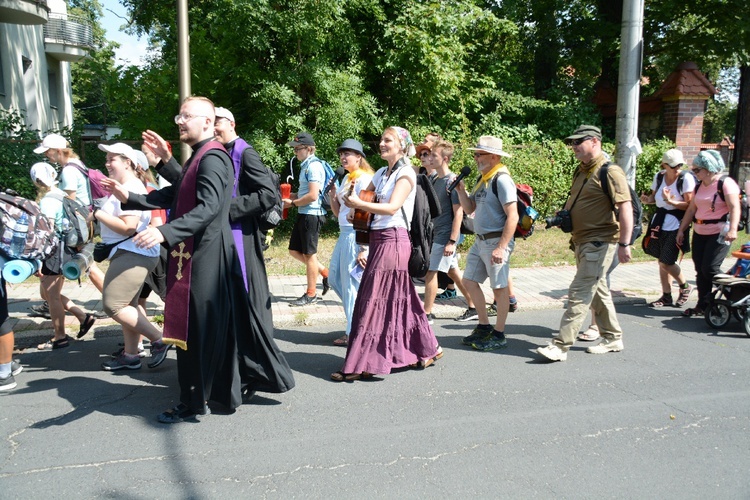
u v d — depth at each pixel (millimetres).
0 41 19641
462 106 13398
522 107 14406
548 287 8508
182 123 4074
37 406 4566
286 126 11375
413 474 3598
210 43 12195
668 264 7555
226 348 4270
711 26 15875
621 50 8477
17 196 4898
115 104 13352
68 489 3420
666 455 3854
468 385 5031
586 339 6320
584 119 14516
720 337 6457
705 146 15406
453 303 7609
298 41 11258
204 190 3959
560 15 15922
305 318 6910
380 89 13414
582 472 3635
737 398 4777
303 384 5055
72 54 26484
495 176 5625
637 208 6023
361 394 4832
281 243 10984
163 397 4750
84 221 5844
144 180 5473
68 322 6594
